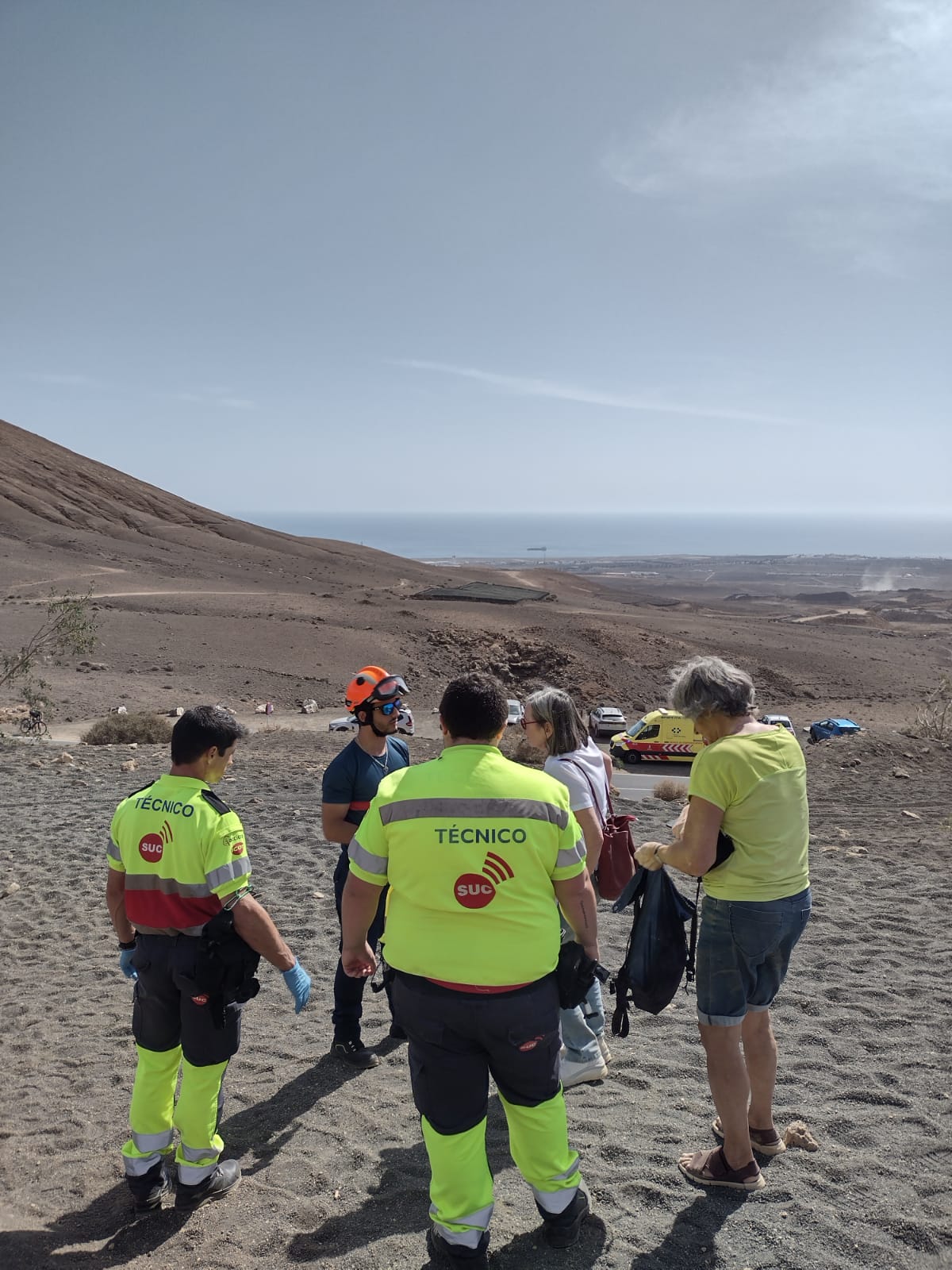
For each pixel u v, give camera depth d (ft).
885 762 66.03
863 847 32.55
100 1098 14.30
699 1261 9.37
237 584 394.73
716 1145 11.87
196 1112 10.85
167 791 11.04
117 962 21.30
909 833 36.91
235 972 10.69
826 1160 11.19
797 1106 12.77
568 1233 9.62
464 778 9.23
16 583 325.01
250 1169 11.93
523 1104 9.39
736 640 298.35
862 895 24.75
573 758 13.64
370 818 9.45
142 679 187.52
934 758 68.44
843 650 297.53
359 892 9.59
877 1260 9.23
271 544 576.61
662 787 56.90
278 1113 13.55
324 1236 10.24
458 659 248.73
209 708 11.32
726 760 10.21
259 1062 15.47
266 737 88.84
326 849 30.94
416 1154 12.07
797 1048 14.83
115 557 419.33
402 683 14.66
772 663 261.44
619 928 23.34
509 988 8.98
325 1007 18.06
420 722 161.27
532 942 9.04
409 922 9.14
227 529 588.50
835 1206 10.23
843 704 219.00
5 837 32.27
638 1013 17.08
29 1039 16.92
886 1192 10.42
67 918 24.35
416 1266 9.53
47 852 30.32
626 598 639.35
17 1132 13.19
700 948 10.75
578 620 304.09
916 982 17.75
